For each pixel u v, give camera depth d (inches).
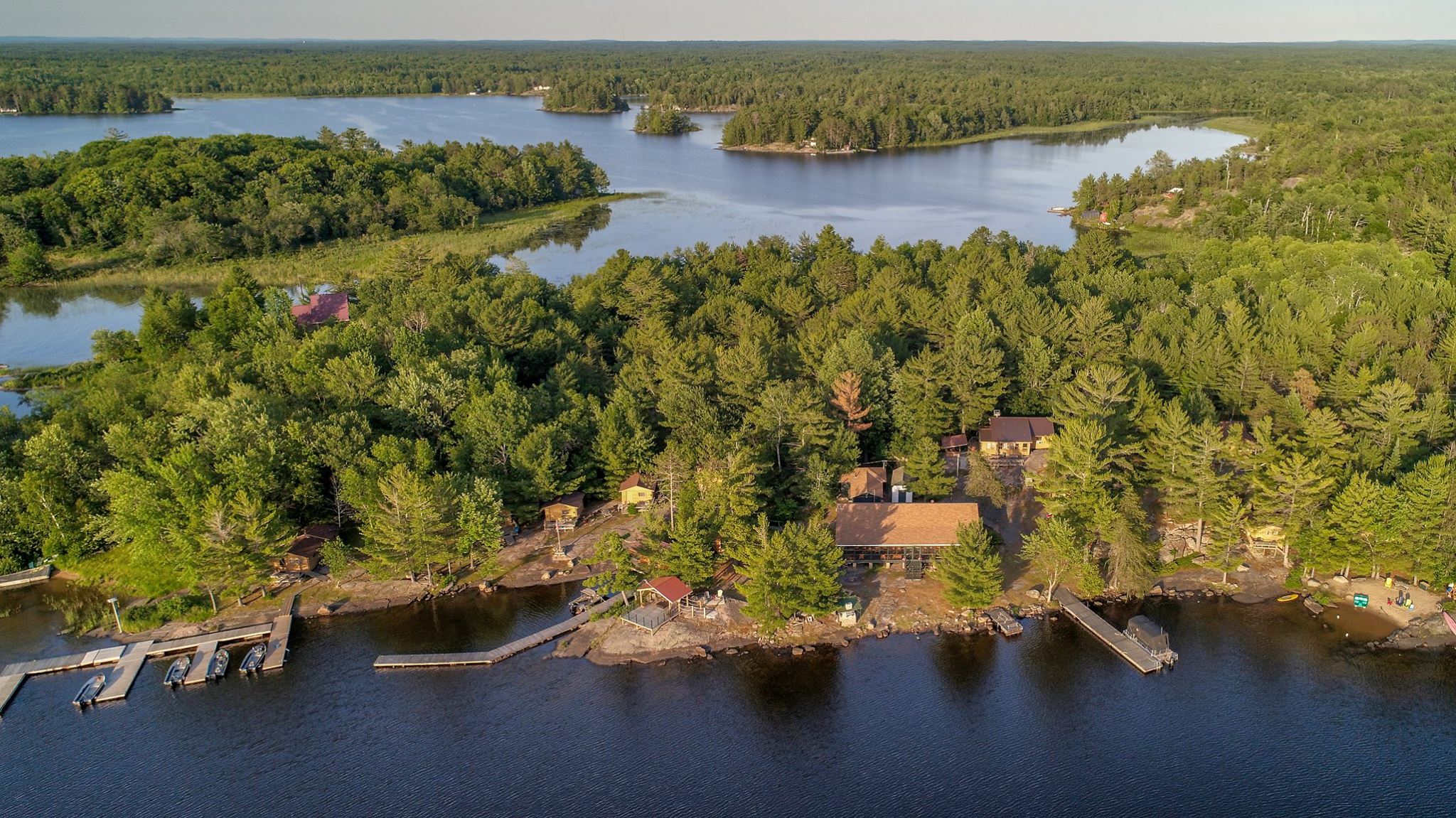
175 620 3467.0
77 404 4562.0
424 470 3880.4
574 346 5378.9
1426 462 3393.2
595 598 3535.9
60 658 3257.9
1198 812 2605.8
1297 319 5162.4
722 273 6678.2
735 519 3511.3
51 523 3740.2
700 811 2662.4
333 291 7234.3
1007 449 4451.3
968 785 2726.4
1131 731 2903.5
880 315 5428.2
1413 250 7559.1
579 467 4136.3
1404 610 3341.5
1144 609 3440.0
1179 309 5447.8
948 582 3393.2
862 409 4347.9
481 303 5546.3
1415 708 2940.5
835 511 3786.9
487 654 3255.4
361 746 2896.2
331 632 3412.9
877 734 2918.3
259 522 3472.0
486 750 2881.4
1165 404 4217.5
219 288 6540.4
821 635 3334.2
